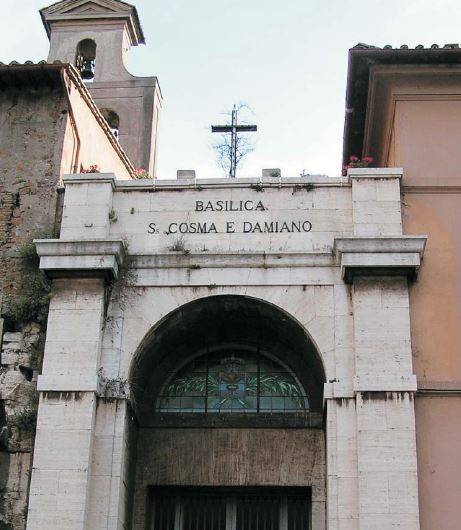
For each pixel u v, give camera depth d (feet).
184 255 63.31
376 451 56.85
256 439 63.82
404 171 66.33
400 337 59.72
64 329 61.05
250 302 62.75
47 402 59.11
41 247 62.54
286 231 63.98
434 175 66.03
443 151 67.15
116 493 57.82
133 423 62.39
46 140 71.05
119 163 88.12
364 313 60.44
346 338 60.59
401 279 61.36
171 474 63.31
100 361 60.95
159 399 66.64
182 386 67.21
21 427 60.64
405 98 69.46
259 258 63.00
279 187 65.21
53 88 72.54
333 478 57.21
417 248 61.05
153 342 63.16
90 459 58.03
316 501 62.13
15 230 67.92
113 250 62.03
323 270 62.54
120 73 104.63
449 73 69.46
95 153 79.25
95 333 60.85
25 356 62.90
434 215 64.49
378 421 57.57
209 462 63.46
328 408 58.85
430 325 61.00
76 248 62.23
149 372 65.31
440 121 68.44
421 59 69.00
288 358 67.10
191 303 62.59
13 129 71.51
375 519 55.26
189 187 65.51
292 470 62.95
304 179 65.16
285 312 61.87
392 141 70.49
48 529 56.13
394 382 58.44
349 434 58.03
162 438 64.13
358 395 58.23
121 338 61.62
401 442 57.00
